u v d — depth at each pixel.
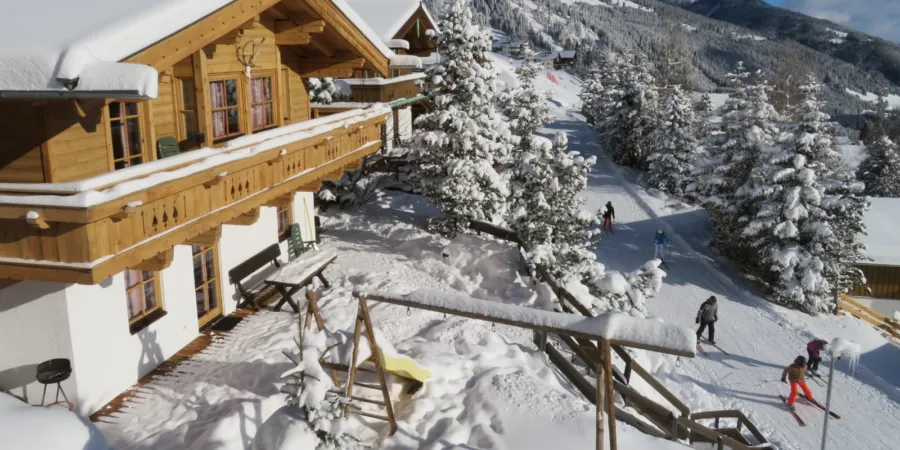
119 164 8.34
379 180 23.41
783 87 54.00
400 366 8.25
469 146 17.69
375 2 24.75
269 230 13.40
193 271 10.55
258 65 11.62
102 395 8.43
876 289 25.33
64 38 5.99
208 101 9.61
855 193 21.69
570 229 15.57
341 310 11.94
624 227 28.20
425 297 7.11
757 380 14.69
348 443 6.86
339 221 19.91
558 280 14.49
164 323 9.76
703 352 16.06
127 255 6.68
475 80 18.34
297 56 13.84
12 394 8.19
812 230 20.89
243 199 9.13
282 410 6.88
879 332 19.66
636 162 42.25
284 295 11.70
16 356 8.10
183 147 9.83
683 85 59.81
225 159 8.34
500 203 18.48
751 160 25.53
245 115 11.24
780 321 18.97
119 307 8.74
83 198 5.86
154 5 6.95
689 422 9.06
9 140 7.22
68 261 6.22
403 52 25.14
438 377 8.94
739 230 23.25
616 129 42.78
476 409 8.21
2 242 6.40
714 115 46.28
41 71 5.79
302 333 7.74
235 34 9.51
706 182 26.95
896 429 12.91
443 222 18.34
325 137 11.58
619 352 10.37
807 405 13.55
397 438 7.55
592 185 36.66
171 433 7.68
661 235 23.22
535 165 15.52
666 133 35.31
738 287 21.81
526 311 6.63
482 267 15.49
